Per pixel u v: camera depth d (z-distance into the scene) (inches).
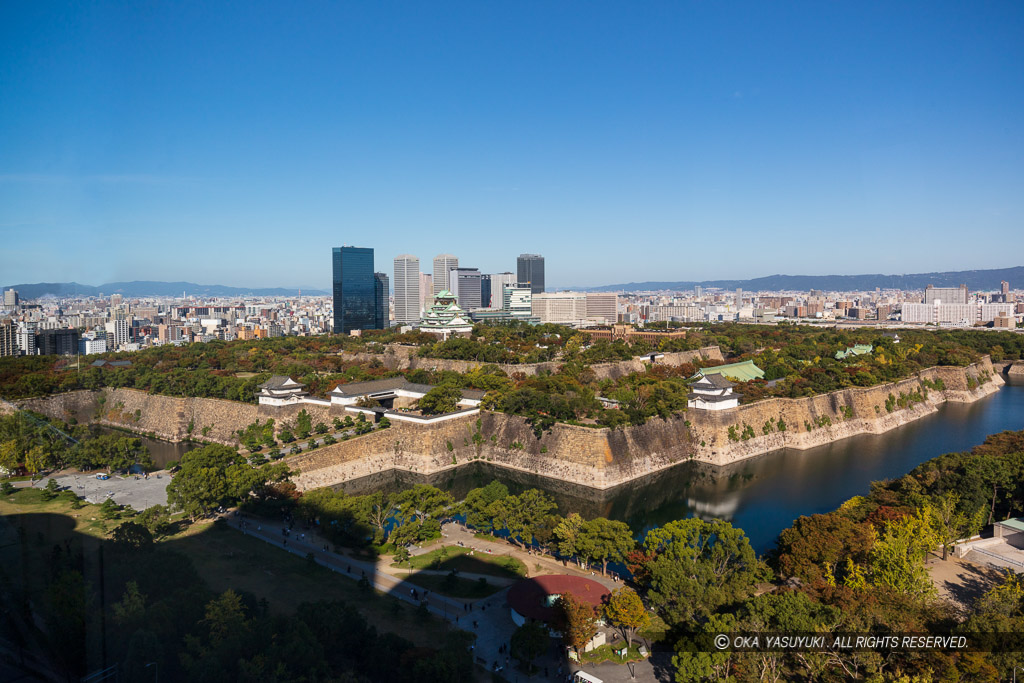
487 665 3353.8
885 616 3191.4
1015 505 5027.1
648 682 3203.7
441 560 4665.4
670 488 6929.1
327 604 3582.7
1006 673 2871.6
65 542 3742.6
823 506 6215.6
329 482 6993.1
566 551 4606.3
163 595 3410.4
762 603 3329.2
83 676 2837.1
